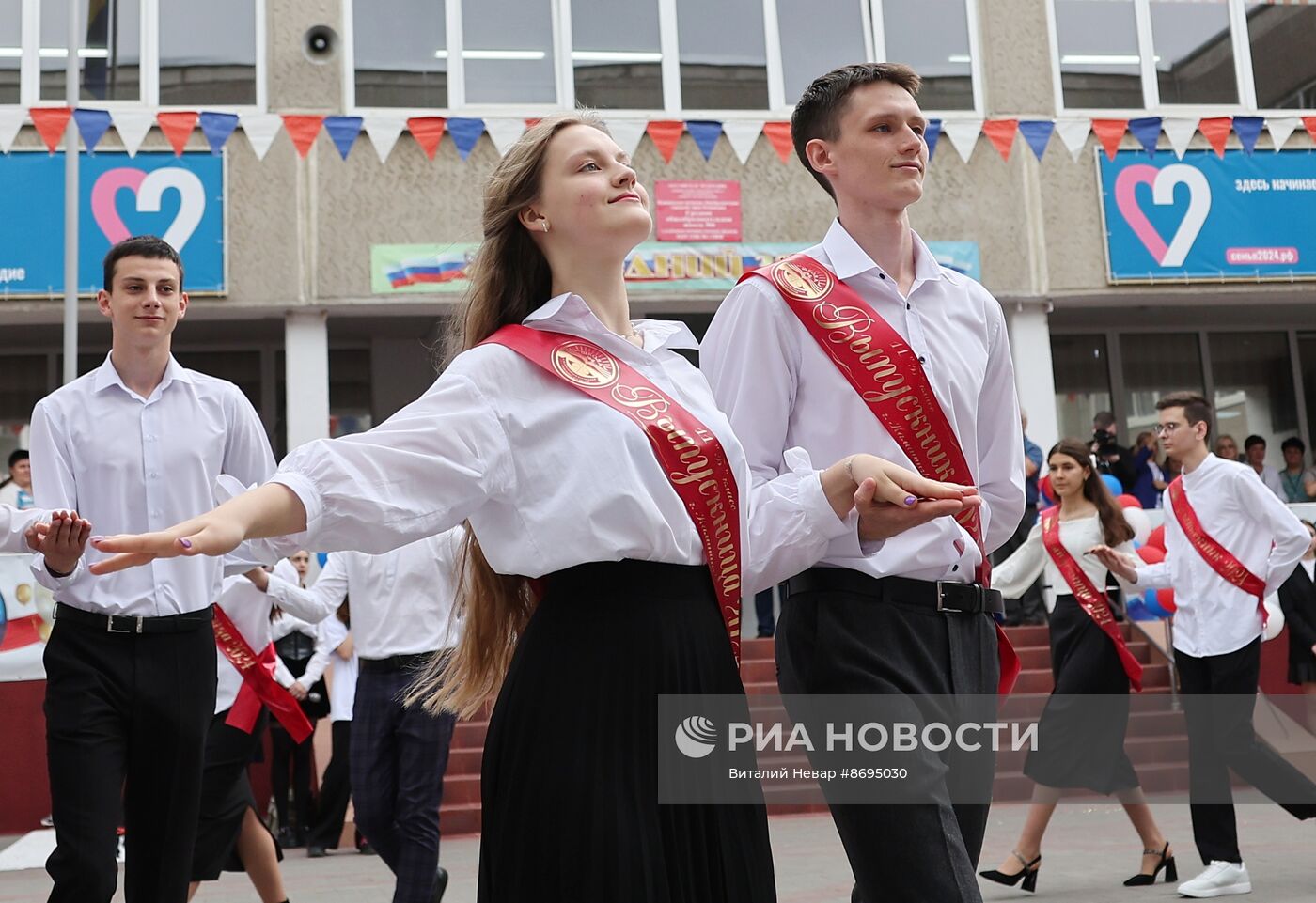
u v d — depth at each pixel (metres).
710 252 12.11
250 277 11.64
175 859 3.75
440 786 5.07
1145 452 11.84
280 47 11.91
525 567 2.20
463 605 2.49
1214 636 5.88
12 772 9.02
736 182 12.23
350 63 12.06
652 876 2.12
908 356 2.97
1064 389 14.69
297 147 10.27
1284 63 13.44
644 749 2.16
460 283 11.88
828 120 3.12
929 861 2.66
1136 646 10.84
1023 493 3.24
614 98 12.48
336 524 1.99
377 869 7.51
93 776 3.58
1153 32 13.20
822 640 2.81
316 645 8.71
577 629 2.19
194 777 3.79
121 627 3.70
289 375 11.70
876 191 3.06
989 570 2.97
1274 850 6.88
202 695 3.81
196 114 10.16
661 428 2.24
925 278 3.11
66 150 9.73
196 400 4.05
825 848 7.51
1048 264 12.56
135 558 1.74
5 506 3.49
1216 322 14.87
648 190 12.09
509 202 2.45
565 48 12.45
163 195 11.50
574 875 2.11
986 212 12.54
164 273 4.01
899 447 2.96
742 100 12.63
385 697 5.11
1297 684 9.83
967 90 12.84
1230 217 12.74
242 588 5.10
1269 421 14.90
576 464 2.19
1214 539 5.94
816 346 3.00
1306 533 5.84
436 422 2.11
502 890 2.17
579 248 2.42
